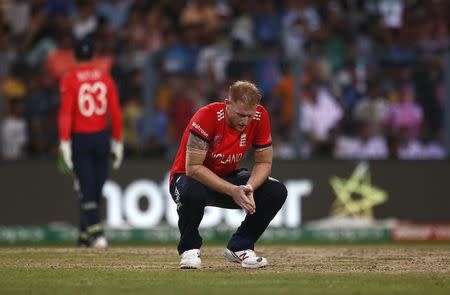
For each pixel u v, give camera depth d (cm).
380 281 2570
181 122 5584
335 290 2372
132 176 5553
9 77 5619
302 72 5603
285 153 5616
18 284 2498
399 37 6506
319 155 5641
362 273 2772
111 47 6175
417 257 3309
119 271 2809
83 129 4159
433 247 4169
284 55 5622
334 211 5619
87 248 3834
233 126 2608
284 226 5591
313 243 5528
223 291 2331
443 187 5666
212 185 2608
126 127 5566
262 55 5584
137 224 5544
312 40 6384
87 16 6456
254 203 2600
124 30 6366
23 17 6494
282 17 6512
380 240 5622
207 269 2838
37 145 5628
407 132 5675
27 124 5619
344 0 6600
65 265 3019
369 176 5647
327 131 5650
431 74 5659
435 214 5666
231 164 2683
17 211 5541
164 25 6397
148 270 2833
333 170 5616
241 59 5581
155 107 5581
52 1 6531
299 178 5603
